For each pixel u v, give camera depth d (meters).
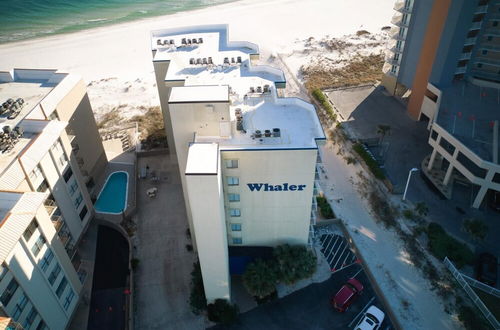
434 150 63.59
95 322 46.78
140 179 67.19
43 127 48.62
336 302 46.44
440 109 66.06
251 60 60.81
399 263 52.03
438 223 56.88
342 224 57.41
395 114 79.50
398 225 57.16
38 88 59.50
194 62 56.69
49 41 128.25
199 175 34.22
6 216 34.84
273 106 48.38
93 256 54.50
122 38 128.88
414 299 47.78
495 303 46.81
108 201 62.59
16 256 35.81
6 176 40.47
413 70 77.38
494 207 58.06
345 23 131.75
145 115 86.50
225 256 41.66
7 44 127.31
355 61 104.62
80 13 150.75
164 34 66.88
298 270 47.41
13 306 35.78
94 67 111.81
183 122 41.25
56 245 42.50
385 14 137.25
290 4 150.25
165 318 46.81
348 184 64.94
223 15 144.00
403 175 64.88
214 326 45.78
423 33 72.25
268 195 44.72
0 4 156.88
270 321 45.94
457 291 48.38
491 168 53.53
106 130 81.12
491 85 71.12
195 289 47.47
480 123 62.59
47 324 41.09
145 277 51.34
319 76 98.06
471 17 64.56
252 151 40.28
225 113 40.66
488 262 50.28
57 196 48.69
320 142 41.88
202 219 37.59
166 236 56.78
